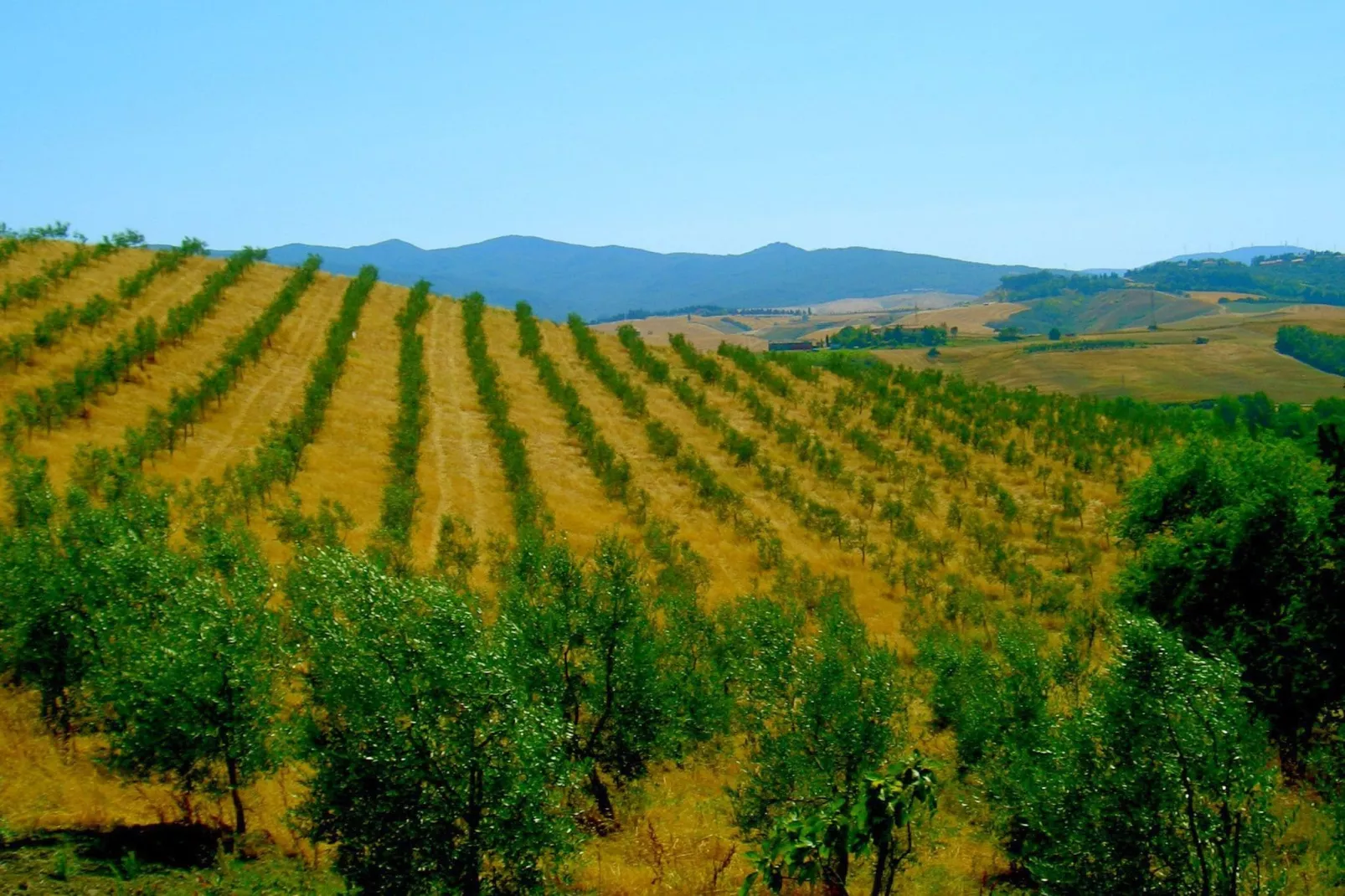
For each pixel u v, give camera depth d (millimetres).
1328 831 13750
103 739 18141
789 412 74812
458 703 11375
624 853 15703
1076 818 10836
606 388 77938
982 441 67375
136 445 42594
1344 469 23562
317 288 89625
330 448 53844
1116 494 59719
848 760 14617
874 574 48438
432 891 11125
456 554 38344
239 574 15680
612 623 19188
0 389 47438
